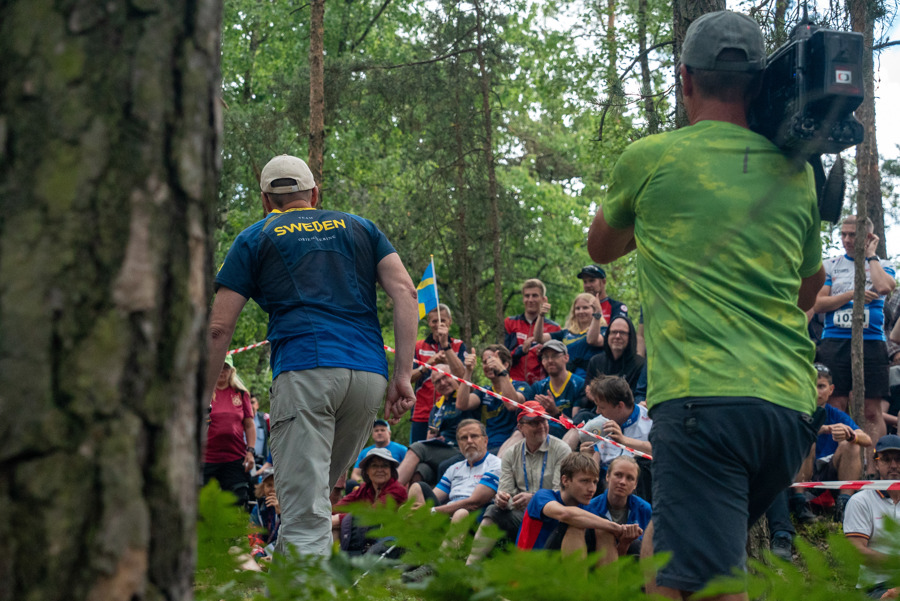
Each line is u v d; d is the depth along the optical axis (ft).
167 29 2.75
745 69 7.17
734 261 6.70
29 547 2.36
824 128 6.53
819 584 2.38
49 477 2.39
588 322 27.20
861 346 23.70
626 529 14.35
